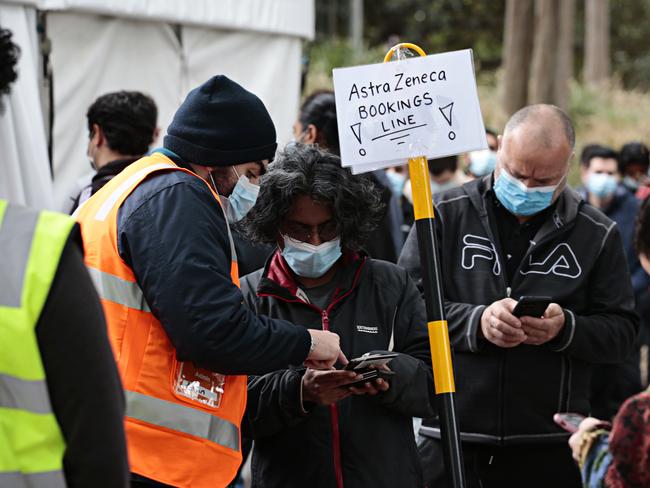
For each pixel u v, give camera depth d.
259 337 3.38
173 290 3.28
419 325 4.07
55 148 7.61
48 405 2.39
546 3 23.02
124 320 3.39
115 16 7.84
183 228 3.34
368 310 3.98
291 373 3.84
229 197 3.75
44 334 2.39
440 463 4.88
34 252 2.41
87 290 2.46
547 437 4.77
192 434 3.45
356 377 3.60
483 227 4.88
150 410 3.38
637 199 9.20
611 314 4.81
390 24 36.25
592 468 3.56
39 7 7.13
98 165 5.69
